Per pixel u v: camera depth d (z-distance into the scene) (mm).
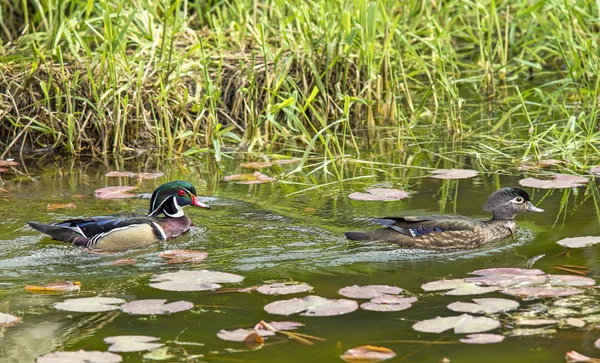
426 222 11273
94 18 17250
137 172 14898
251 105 16562
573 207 12453
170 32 18641
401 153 15766
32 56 17344
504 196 11602
